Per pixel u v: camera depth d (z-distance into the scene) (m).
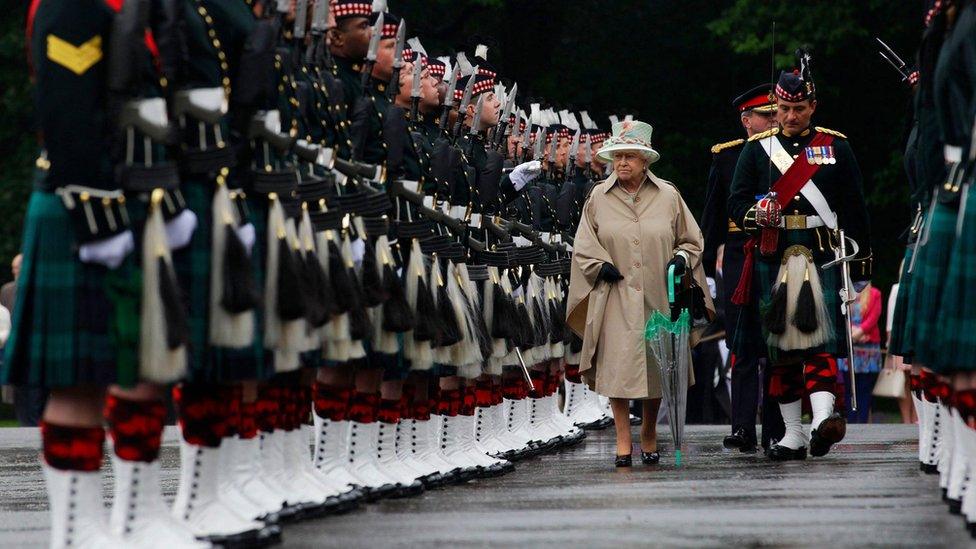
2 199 83.50
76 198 17.16
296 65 23.55
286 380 23.34
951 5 21.05
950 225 21.45
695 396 57.44
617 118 52.34
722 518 22.72
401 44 28.09
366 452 26.42
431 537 20.72
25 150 84.12
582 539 20.30
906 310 30.08
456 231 30.70
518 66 84.19
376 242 25.77
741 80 86.06
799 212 35.25
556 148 42.09
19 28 82.94
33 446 45.59
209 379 19.78
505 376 38.66
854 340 57.72
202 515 20.22
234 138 20.50
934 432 30.75
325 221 22.97
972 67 20.12
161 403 18.62
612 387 33.94
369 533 21.33
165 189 17.73
